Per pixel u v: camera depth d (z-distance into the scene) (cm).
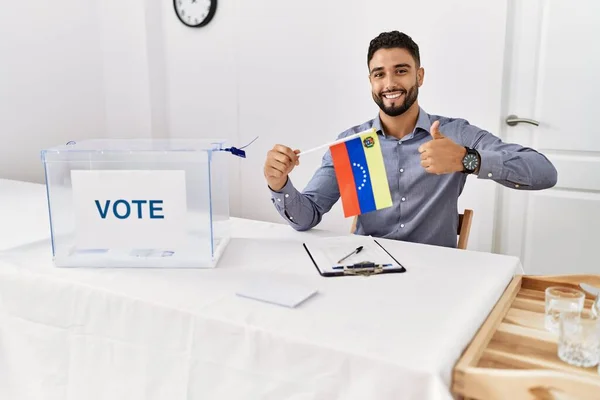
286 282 99
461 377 70
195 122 296
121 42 286
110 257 107
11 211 157
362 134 118
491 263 112
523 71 218
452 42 227
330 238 129
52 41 262
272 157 129
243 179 292
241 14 273
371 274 104
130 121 294
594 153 211
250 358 80
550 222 223
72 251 107
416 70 151
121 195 104
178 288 96
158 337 89
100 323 95
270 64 272
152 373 90
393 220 161
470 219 155
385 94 151
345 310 86
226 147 118
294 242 127
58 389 101
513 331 85
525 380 66
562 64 210
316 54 260
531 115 219
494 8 215
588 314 86
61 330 100
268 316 84
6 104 245
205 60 286
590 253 218
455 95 230
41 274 102
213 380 84
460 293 94
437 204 157
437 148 123
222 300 90
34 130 259
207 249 106
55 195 105
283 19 264
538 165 133
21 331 104
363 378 72
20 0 245
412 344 74
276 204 136
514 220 229
